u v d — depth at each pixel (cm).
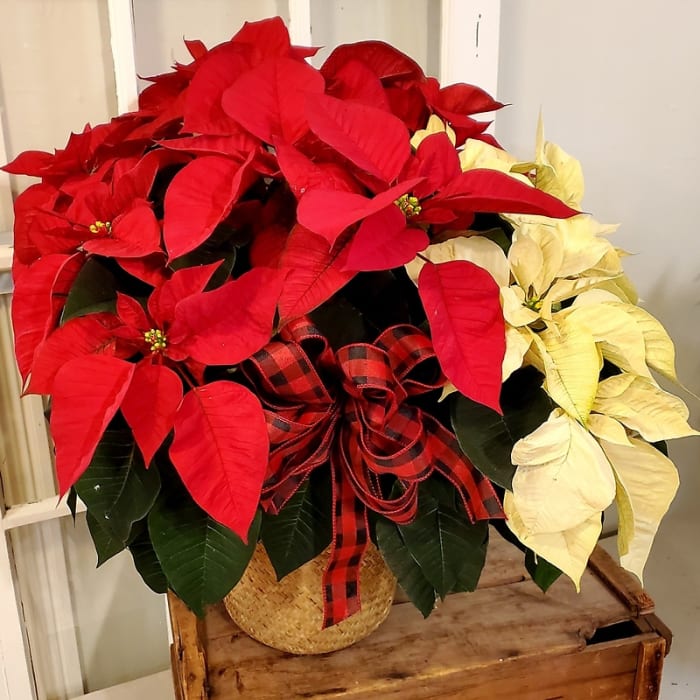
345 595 56
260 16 81
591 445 49
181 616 68
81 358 44
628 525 54
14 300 51
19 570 88
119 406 44
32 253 55
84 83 77
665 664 107
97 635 97
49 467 85
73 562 93
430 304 46
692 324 104
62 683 96
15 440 83
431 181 50
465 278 48
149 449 45
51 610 92
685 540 110
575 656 64
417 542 54
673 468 52
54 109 77
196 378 47
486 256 51
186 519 51
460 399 51
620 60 90
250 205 51
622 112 93
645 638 66
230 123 51
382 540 55
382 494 54
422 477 50
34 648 92
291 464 51
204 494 45
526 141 90
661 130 95
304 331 48
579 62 89
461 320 47
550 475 49
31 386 47
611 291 59
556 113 90
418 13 86
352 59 58
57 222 52
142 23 77
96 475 49
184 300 44
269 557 54
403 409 51
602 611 69
